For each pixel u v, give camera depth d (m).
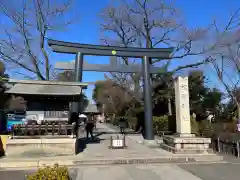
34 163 10.13
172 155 11.59
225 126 19.27
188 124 13.07
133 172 9.05
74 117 16.28
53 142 11.59
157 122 24.33
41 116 14.09
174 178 8.21
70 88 13.48
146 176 8.49
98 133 26.23
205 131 17.61
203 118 26.97
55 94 12.79
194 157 11.27
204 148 12.23
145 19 28.55
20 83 13.48
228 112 26.75
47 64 23.98
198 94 27.00
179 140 12.24
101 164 10.49
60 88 13.39
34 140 11.49
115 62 18.66
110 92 51.09
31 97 14.12
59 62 17.84
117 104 49.75
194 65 26.27
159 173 8.89
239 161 10.99
